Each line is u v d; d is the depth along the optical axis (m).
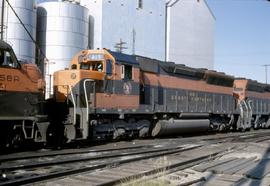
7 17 38.19
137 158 13.19
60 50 41.50
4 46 14.19
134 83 20.55
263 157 15.09
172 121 23.61
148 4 48.72
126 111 19.89
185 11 53.47
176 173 11.20
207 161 13.67
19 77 14.72
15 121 14.64
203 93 27.19
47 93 25.72
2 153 14.49
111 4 44.81
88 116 17.66
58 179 9.64
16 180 8.77
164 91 23.23
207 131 28.45
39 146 16.86
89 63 19.22
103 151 15.66
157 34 49.91
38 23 42.44
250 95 34.44
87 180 9.65
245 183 10.01
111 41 44.78
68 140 17.25
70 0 46.12
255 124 35.66
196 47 55.12
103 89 18.69
